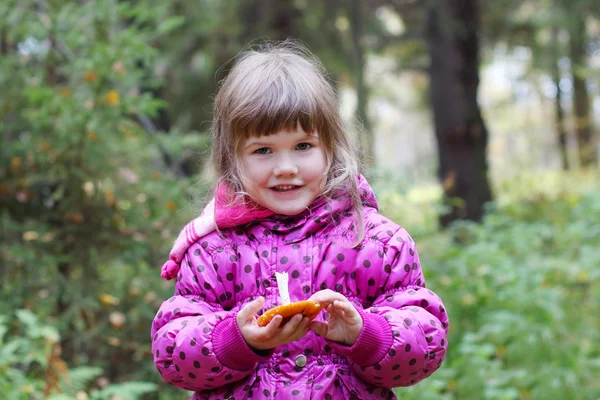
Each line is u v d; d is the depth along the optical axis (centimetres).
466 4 991
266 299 186
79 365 409
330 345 178
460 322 452
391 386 182
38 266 418
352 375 184
